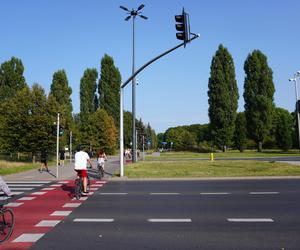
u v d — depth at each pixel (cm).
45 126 3775
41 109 3897
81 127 6719
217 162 3222
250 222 853
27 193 1435
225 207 1062
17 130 3831
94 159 5319
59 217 931
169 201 1188
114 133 6694
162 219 895
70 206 1104
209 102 7012
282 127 7756
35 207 1088
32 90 3984
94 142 6350
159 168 2656
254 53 6969
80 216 943
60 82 6406
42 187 1661
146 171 2417
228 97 6894
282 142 7738
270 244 662
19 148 3834
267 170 2377
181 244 667
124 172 2377
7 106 4169
